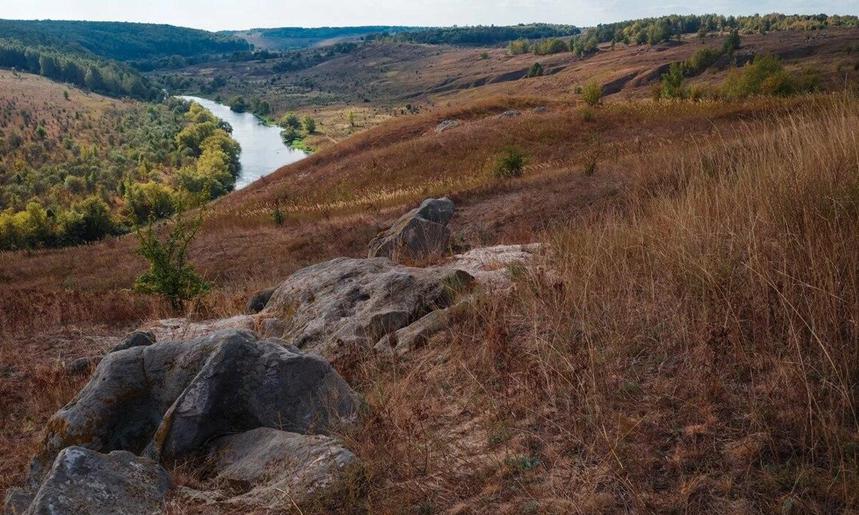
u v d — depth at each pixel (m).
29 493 3.93
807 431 3.04
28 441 6.49
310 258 21.30
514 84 190.38
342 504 3.24
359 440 3.88
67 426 4.43
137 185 83.00
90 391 4.57
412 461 3.52
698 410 3.37
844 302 3.68
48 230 73.69
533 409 3.74
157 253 12.19
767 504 2.70
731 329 3.78
